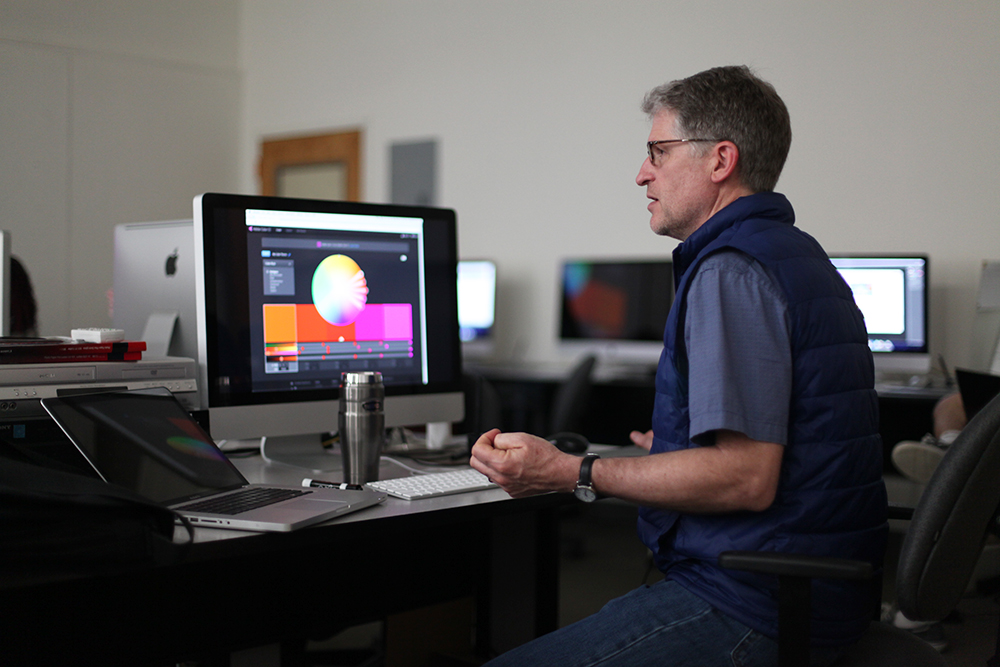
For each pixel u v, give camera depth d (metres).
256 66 5.71
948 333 3.43
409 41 5.04
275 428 1.57
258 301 1.56
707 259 1.14
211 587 1.55
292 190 5.60
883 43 3.56
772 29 3.82
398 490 1.32
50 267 4.96
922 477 2.45
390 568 1.86
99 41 5.14
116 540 0.96
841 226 3.66
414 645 1.96
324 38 5.39
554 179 4.50
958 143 3.40
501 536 1.85
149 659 1.47
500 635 1.86
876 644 1.19
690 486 1.06
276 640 1.64
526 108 4.59
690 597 1.14
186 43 5.52
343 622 1.77
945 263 3.44
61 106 4.97
